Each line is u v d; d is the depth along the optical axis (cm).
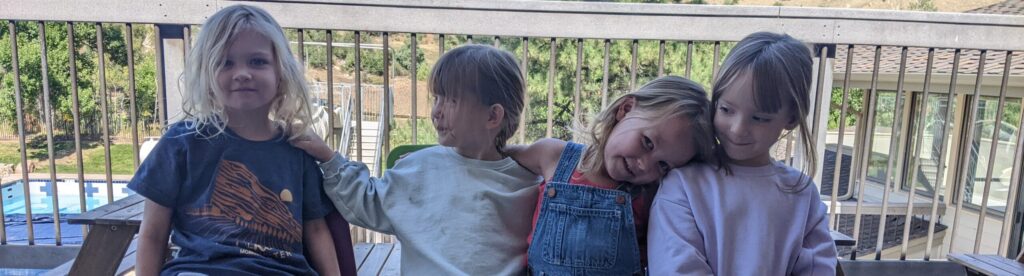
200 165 128
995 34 256
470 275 127
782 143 282
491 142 138
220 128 129
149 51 1565
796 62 116
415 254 133
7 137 1562
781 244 121
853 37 251
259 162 131
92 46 1515
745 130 119
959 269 277
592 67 658
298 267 131
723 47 495
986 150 579
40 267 265
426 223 133
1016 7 730
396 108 1385
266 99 130
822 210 129
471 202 134
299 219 134
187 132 129
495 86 132
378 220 139
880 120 696
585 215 129
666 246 120
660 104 124
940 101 622
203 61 126
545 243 129
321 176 142
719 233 120
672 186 128
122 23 234
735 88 117
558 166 137
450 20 239
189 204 128
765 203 124
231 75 126
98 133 1560
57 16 230
